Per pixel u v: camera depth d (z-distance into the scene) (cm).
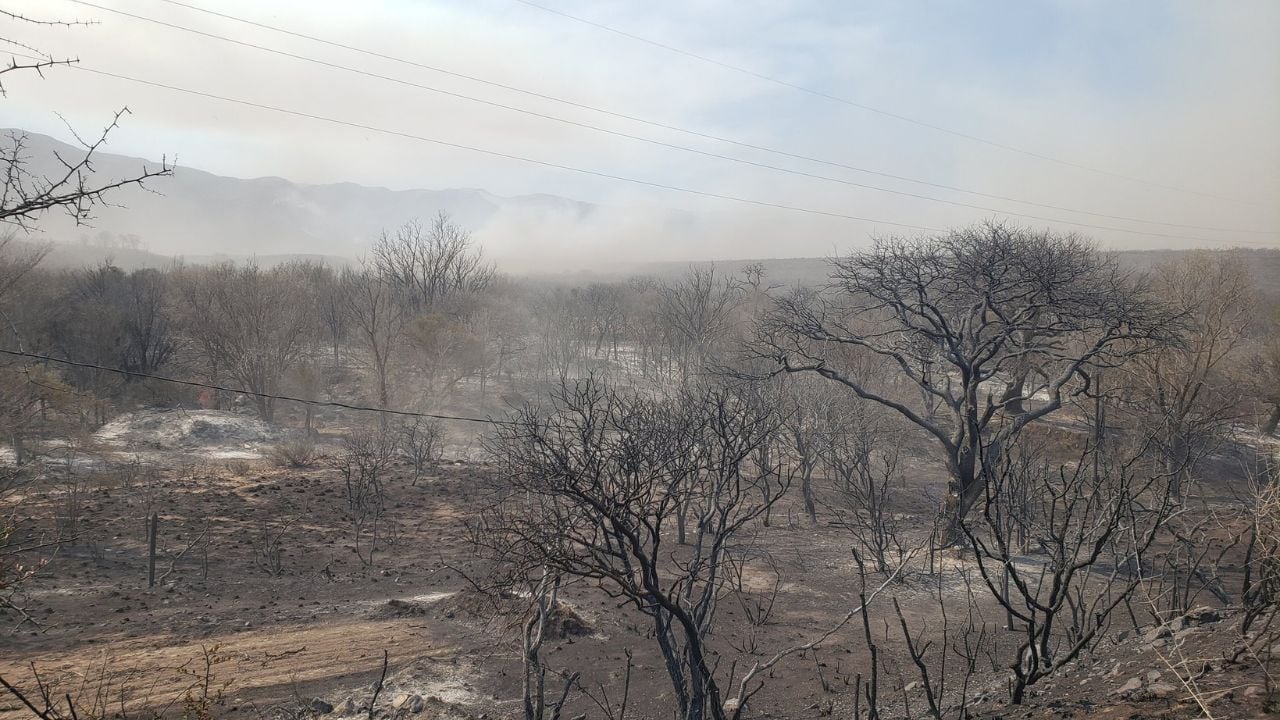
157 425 3666
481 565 1888
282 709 1084
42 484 2530
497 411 4284
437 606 1558
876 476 3148
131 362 4338
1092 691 724
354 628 1465
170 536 2106
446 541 2139
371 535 2188
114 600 1606
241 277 4456
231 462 3098
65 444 3055
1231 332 3153
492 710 1093
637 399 1296
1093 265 2828
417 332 4350
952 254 2317
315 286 5609
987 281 2192
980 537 2098
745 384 2394
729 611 1580
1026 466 1677
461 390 4700
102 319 4253
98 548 1962
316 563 1939
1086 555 1798
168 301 4734
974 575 1808
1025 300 2269
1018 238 2328
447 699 1130
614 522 786
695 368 3922
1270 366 3117
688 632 799
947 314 2489
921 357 2423
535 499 1289
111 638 1389
